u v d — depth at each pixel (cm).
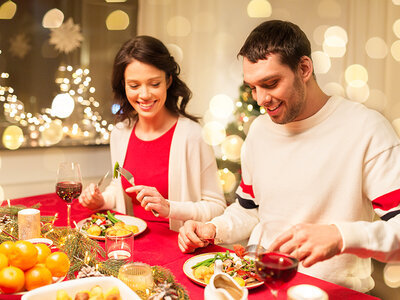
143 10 326
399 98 255
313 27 314
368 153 136
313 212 143
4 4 258
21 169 277
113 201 207
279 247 102
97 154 313
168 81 205
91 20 298
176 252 144
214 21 358
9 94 266
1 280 97
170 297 103
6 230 151
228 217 159
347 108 143
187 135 209
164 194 209
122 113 219
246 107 273
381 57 264
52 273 107
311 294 89
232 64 367
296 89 132
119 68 194
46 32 277
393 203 129
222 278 100
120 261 124
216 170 219
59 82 286
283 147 151
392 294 228
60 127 288
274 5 339
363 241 100
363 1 273
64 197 160
